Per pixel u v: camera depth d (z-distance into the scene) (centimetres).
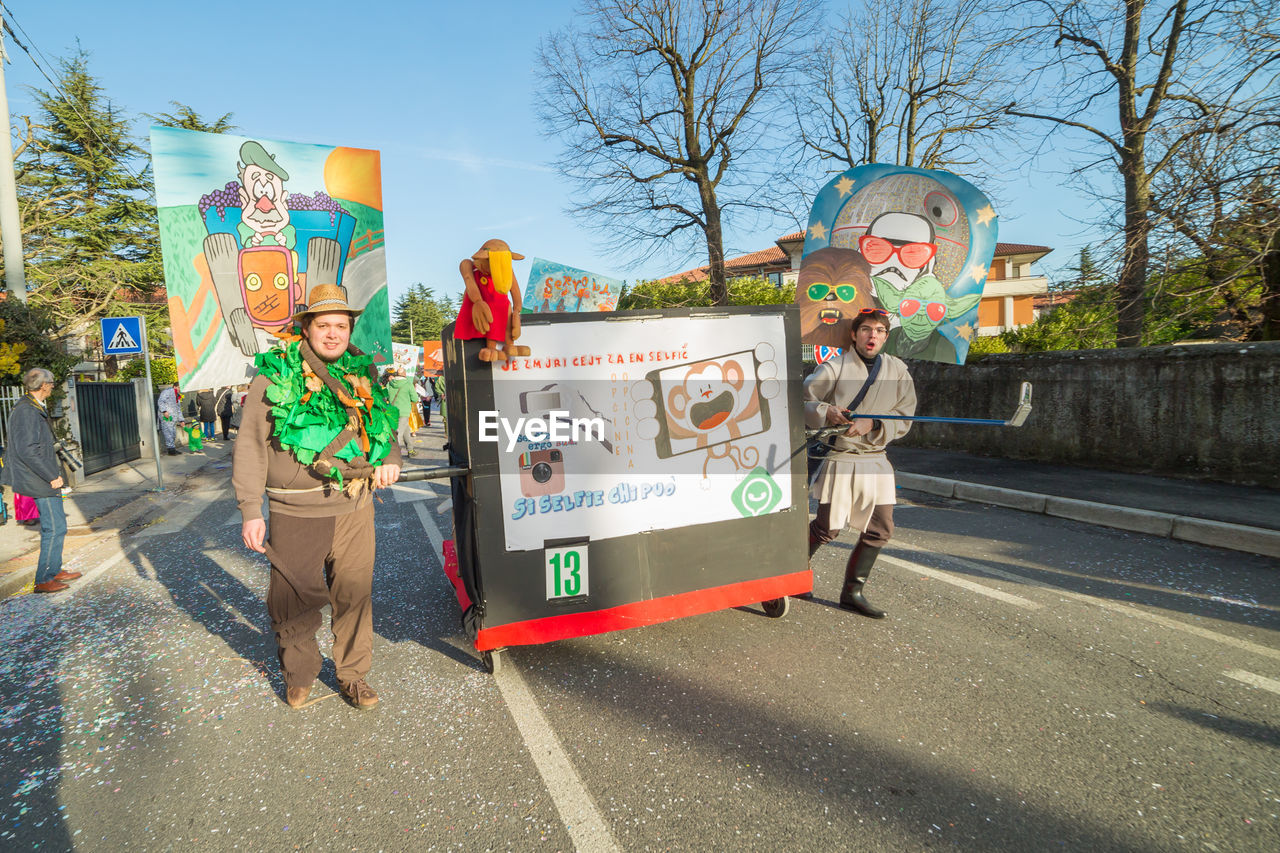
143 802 232
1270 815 210
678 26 1688
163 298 2619
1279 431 642
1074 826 207
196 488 985
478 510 295
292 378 263
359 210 575
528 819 216
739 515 338
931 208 757
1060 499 642
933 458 940
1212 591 420
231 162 534
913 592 424
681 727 270
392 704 297
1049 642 345
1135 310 889
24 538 661
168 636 390
